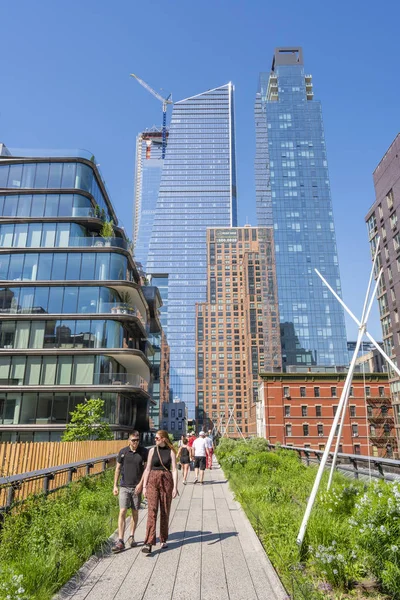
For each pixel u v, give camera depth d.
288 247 137.62
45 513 7.92
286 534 6.74
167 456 7.38
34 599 4.74
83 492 10.61
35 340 36.00
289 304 131.12
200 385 172.12
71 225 39.41
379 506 5.50
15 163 41.16
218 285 184.88
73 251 38.47
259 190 150.38
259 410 79.56
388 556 5.14
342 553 5.54
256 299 155.12
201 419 168.00
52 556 5.72
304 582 5.05
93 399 32.50
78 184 40.50
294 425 71.00
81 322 36.50
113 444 22.14
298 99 159.00
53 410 34.44
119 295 39.38
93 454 18.86
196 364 174.75
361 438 69.44
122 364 39.47
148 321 49.38
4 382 35.03
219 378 172.62
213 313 180.88
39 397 34.72
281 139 153.12
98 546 7.01
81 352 35.44
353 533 5.67
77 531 6.97
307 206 142.88
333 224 140.38
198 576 5.77
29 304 37.16
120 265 38.72
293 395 72.50
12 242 39.00
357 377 72.12
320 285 132.88
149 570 6.03
